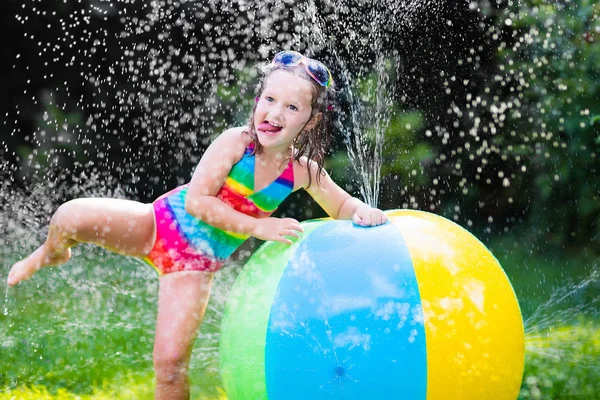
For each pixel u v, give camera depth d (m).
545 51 6.48
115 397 3.29
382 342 2.38
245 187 3.01
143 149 7.12
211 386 3.47
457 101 6.73
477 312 2.47
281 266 2.62
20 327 4.35
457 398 2.42
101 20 7.09
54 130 7.08
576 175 6.64
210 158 2.99
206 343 4.21
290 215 7.13
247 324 2.59
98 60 7.12
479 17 6.55
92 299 5.00
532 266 6.44
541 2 6.37
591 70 6.37
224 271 5.78
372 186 6.70
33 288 5.24
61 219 2.96
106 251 6.17
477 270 2.58
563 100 6.49
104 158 7.12
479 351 2.45
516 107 6.66
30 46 7.11
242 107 6.95
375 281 2.46
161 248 3.02
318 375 2.41
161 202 3.06
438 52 6.67
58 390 3.37
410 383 2.37
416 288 2.45
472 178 6.86
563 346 4.13
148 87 7.09
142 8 7.01
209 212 2.91
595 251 6.65
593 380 3.52
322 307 2.44
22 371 3.63
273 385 2.49
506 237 6.88
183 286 3.01
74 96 7.16
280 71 3.00
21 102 7.11
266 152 3.04
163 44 7.04
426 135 6.79
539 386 3.44
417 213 2.88
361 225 2.73
